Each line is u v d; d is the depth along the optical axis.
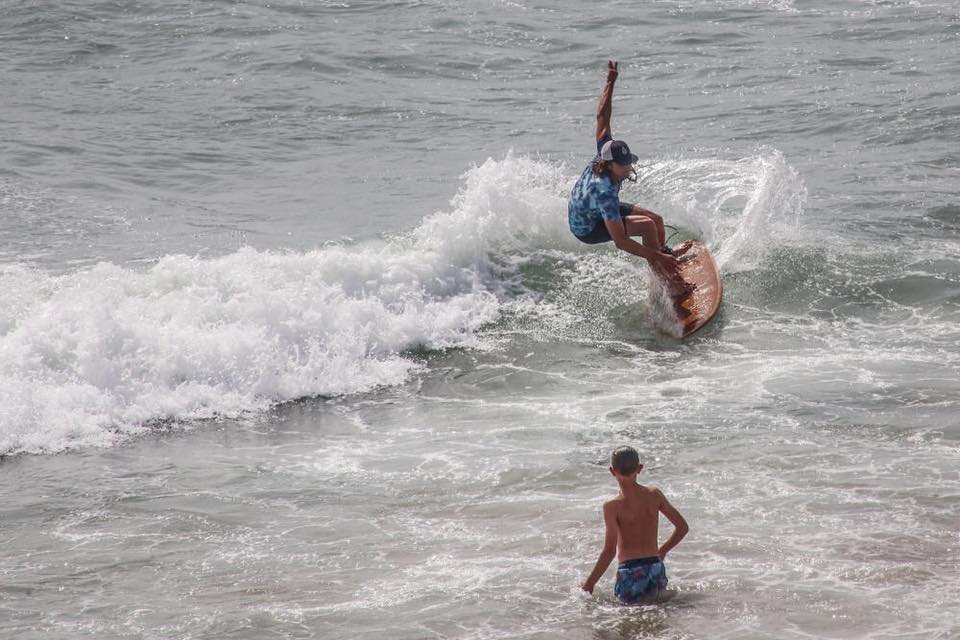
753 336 41.88
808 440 32.31
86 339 37.78
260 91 83.50
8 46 97.19
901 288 45.50
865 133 69.44
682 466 30.84
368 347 41.66
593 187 41.44
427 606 23.75
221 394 37.53
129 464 32.62
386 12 109.25
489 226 48.41
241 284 43.06
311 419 36.25
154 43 98.75
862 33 98.31
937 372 37.31
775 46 95.00
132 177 62.81
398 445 33.66
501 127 74.38
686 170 56.56
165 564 26.16
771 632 22.11
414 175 63.88
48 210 55.91
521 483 30.36
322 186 61.88
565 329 43.69
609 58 93.06
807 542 26.03
